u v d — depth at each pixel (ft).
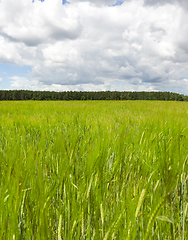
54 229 2.91
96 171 3.69
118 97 240.12
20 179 2.52
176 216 2.85
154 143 5.32
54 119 13.09
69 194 3.10
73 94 242.17
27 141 6.18
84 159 4.77
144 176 3.30
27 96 227.61
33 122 11.62
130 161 4.59
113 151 5.06
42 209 2.20
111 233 2.35
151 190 3.33
